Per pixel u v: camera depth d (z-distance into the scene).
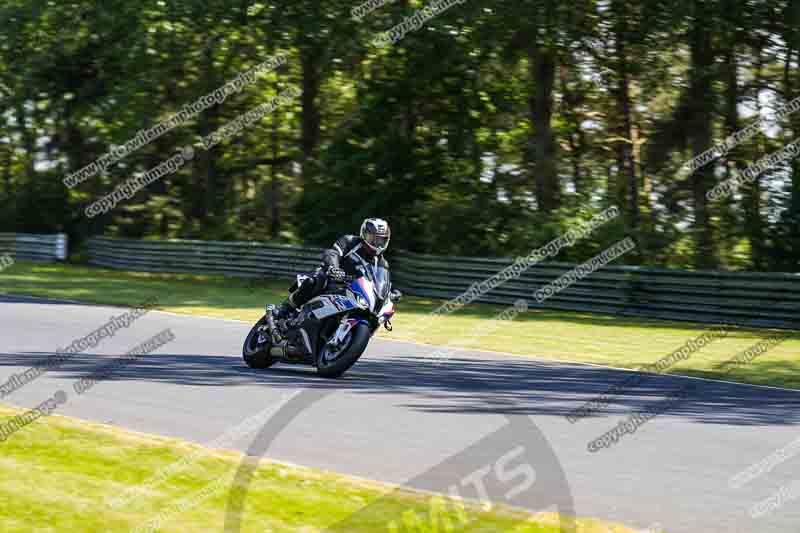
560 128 81.00
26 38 84.38
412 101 71.69
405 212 69.88
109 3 76.94
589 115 82.88
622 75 68.19
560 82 78.44
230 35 75.12
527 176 70.25
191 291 57.97
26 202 91.50
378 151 71.25
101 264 83.12
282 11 71.62
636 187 73.19
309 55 74.75
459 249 64.62
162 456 15.60
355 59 73.06
